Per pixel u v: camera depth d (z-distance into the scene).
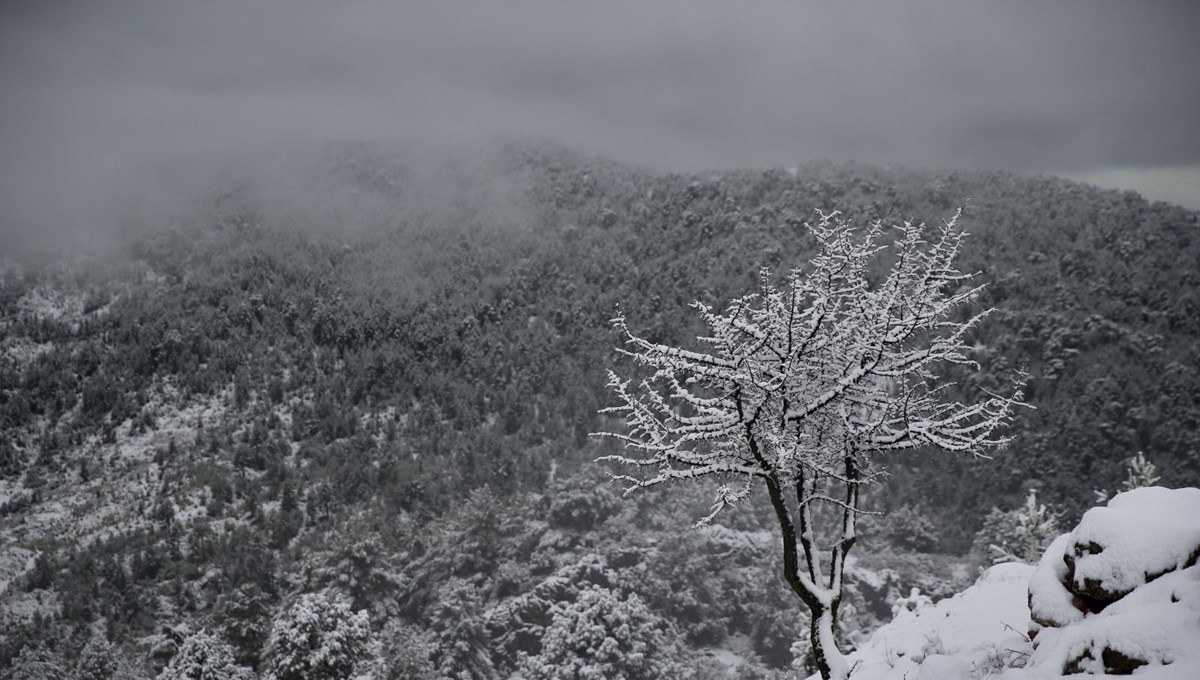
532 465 152.12
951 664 8.41
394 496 146.38
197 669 49.56
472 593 83.75
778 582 83.25
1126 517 7.07
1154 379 189.88
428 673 61.69
